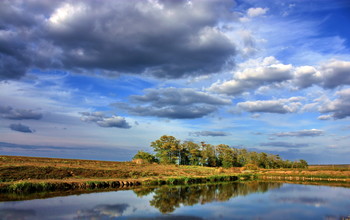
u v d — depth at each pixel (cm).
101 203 2677
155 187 4375
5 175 3728
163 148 11538
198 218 2142
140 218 2098
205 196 3412
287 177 7238
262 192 3941
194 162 11869
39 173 4172
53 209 2305
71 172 4666
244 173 8094
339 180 6266
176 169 7906
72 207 2420
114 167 6309
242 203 2906
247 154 12988
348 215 2327
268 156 12875
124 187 4181
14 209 2252
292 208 2631
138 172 5872
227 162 11756
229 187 4662
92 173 4925
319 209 2589
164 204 2734
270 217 2220
